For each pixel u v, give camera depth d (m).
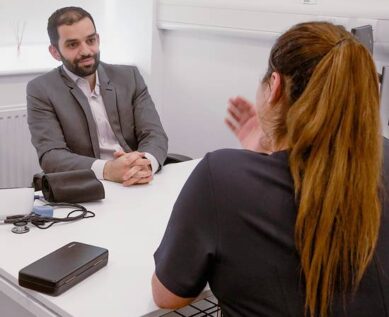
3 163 3.05
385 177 1.00
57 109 2.47
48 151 2.37
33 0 3.24
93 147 2.53
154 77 3.57
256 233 0.99
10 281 1.34
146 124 2.65
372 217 0.94
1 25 3.14
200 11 3.25
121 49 3.68
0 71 2.93
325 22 1.03
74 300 1.23
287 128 0.99
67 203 1.80
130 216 1.74
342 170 0.92
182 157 2.65
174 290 1.07
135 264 1.41
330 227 0.93
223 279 1.03
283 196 0.98
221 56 3.30
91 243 1.52
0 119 2.99
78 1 3.46
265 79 1.05
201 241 1.02
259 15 3.01
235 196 1.00
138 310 1.20
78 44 2.44
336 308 0.96
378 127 0.95
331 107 0.93
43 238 1.54
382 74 2.18
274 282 0.98
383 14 2.59
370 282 0.96
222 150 1.06
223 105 3.36
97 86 2.59
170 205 1.85
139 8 3.50
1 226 1.61
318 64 0.95
